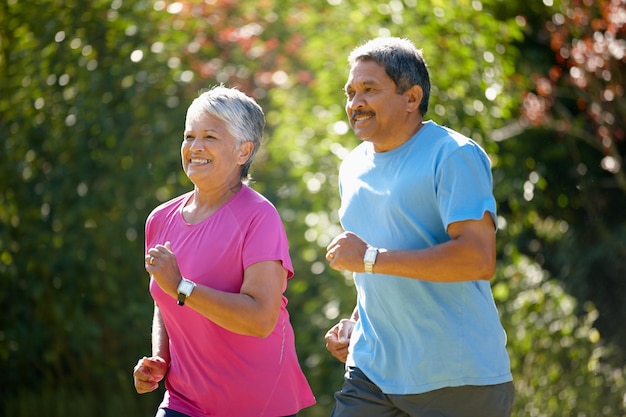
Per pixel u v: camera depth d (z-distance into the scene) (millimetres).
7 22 9977
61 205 9648
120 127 9422
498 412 4668
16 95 9742
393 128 4715
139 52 9250
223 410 4801
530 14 13094
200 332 4730
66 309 9648
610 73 10367
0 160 9836
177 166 9367
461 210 4387
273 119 9422
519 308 9039
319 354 8500
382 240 4770
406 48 4727
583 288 12734
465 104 9312
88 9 9664
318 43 9195
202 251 4738
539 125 10906
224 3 9516
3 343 9797
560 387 8758
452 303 4621
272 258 4656
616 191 13578
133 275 9562
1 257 9758
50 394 9977
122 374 9688
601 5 10133
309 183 8602
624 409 8820
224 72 9430
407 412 4770
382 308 4801
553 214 13680
